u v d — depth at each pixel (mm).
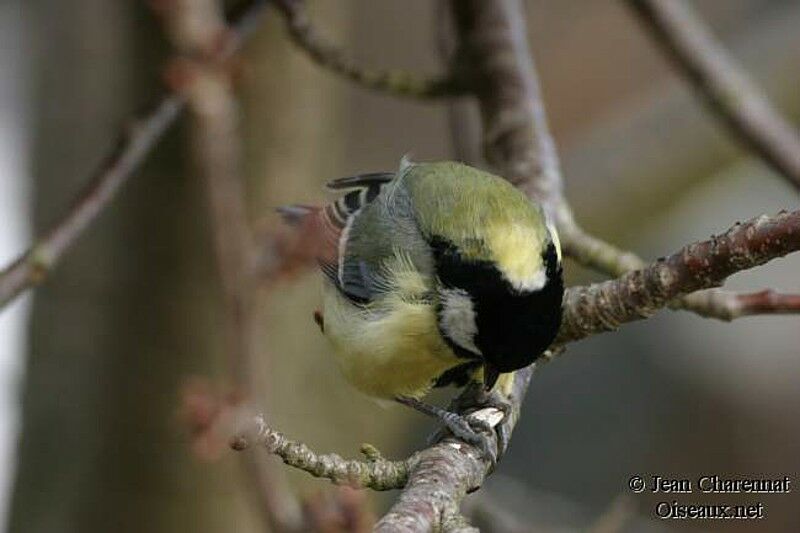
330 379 10914
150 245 10242
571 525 12727
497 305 7543
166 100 8602
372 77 9703
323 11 11125
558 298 7422
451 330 7953
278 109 10516
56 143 12047
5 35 16188
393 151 17938
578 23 18109
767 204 16906
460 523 5387
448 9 10602
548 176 8836
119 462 10422
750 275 16875
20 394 10922
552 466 16359
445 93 9656
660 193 13133
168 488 10328
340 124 12898
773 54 14484
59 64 12086
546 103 17516
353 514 4277
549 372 16656
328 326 8828
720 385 16672
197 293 10188
